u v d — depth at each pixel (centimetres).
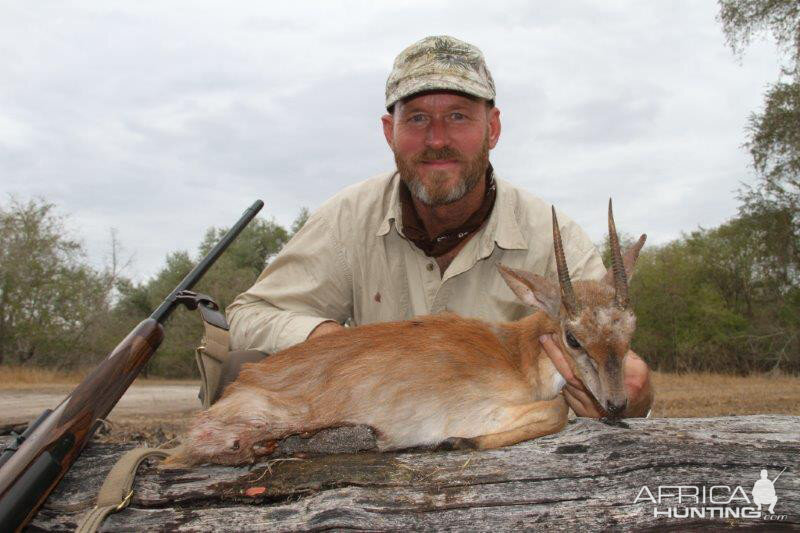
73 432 94
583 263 142
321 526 87
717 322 817
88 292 883
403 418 108
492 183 142
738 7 531
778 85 634
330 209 147
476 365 111
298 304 144
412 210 140
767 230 697
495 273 141
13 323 845
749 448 94
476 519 88
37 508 90
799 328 749
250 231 1140
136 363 104
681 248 891
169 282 1029
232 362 132
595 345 107
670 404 400
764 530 86
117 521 90
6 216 841
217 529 88
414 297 142
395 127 134
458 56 132
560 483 91
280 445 107
